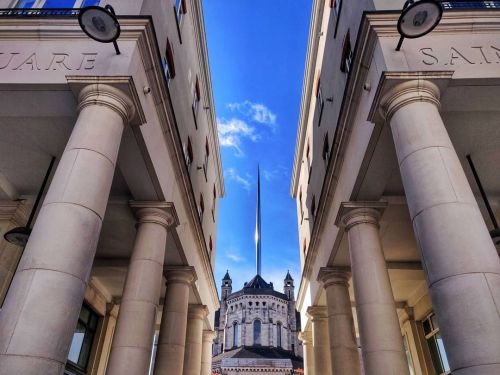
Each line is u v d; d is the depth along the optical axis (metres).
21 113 9.78
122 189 12.36
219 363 77.81
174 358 14.61
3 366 5.32
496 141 10.57
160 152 11.71
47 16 9.83
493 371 5.01
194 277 16.73
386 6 9.98
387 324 10.04
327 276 15.98
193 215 16.36
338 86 14.19
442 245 6.21
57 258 6.30
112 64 9.08
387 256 16.14
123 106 8.65
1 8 10.55
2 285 11.95
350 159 12.09
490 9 9.30
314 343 19.67
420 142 7.42
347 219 11.98
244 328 83.88
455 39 9.10
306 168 24.02
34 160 11.74
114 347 9.90
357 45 9.99
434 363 19.06
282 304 89.50
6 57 9.41
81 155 7.56
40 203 13.04
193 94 18.56
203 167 21.97
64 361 5.93
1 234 12.39
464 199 6.60
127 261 16.28
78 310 6.39
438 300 6.00
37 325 5.69
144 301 10.65
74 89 8.69
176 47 14.77
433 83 8.25
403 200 12.37
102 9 7.21
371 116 8.96
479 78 8.47
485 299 5.53
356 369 14.44
